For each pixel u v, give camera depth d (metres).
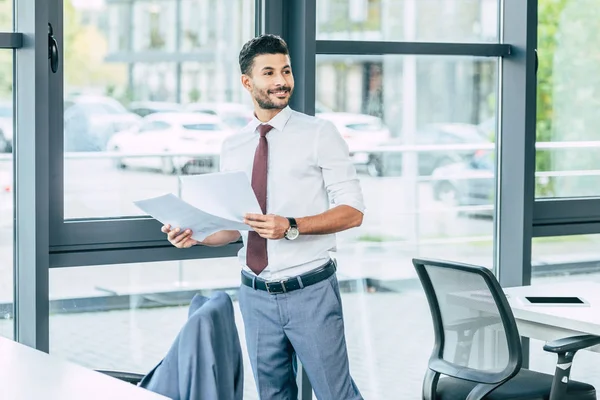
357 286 5.29
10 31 4.24
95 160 4.48
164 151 4.65
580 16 5.68
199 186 3.52
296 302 3.79
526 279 5.48
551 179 5.71
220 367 2.85
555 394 4.04
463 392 4.20
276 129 3.83
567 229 5.70
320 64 5.01
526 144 5.43
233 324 3.00
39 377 2.89
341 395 3.84
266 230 3.55
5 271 4.37
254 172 3.83
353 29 5.09
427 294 4.29
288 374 3.97
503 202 5.56
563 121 5.70
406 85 5.29
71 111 4.40
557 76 5.65
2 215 4.34
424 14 5.29
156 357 4.75
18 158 4.28
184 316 4.80
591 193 5.81
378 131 5.23
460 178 5.51
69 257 4.41
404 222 5.38
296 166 3.79
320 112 5.04
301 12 4.76
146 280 4.68
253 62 3.75
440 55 5.29
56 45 4.28
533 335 4.39
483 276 3.92
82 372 2.95
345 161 3.81
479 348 4.10
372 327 5.34
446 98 5.41
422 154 5.38
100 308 4.60
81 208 4.47
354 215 3.75
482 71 5.49
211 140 4.77
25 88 4.20
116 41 4.48
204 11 4.71
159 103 4.62
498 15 5.52
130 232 4.54
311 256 3.79
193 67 4.70
